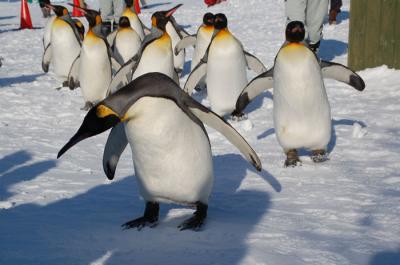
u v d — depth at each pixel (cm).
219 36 730
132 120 351
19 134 732
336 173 526
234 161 590
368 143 625
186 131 366
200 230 379
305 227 378
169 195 385
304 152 622
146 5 2611
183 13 2303
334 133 672
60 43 1066
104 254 337
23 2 2108
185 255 332
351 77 585
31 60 1408
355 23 1041
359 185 482
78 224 396
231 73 734
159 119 352
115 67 972
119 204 453
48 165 590
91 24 895
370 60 1036
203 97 960
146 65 726
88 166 589
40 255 332
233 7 2412
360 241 347
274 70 537
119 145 404
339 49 1356
